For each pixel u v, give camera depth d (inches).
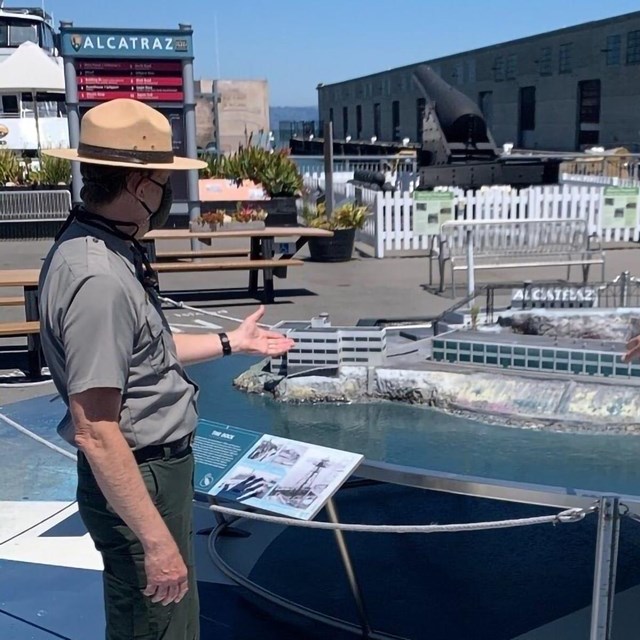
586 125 1905.8
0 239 611.8
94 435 80.9
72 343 80.4
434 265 501.4
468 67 2410.2
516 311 224.7
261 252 425.1
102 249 84.0
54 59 882.1
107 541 89.7
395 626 130.9
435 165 635.5
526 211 564.1
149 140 86.4
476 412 184.1
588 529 161.6
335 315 370.3
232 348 116.6
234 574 145.1
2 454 207.2
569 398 183.3
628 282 249.0
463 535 159.6
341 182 701.3
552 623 131.3
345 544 126.6
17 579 151.1
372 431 176.1
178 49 447.2
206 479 118.4
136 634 92.9
